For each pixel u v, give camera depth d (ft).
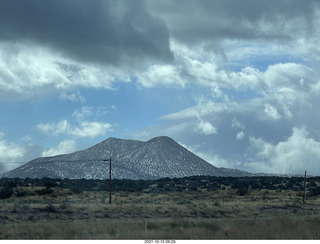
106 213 344.49
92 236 200.34
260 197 610.24
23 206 330.75
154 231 209.97
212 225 245.45
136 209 371.35
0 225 248.32
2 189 526.98
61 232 211.41
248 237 183.62
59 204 380.58
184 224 253.85
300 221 245.86
